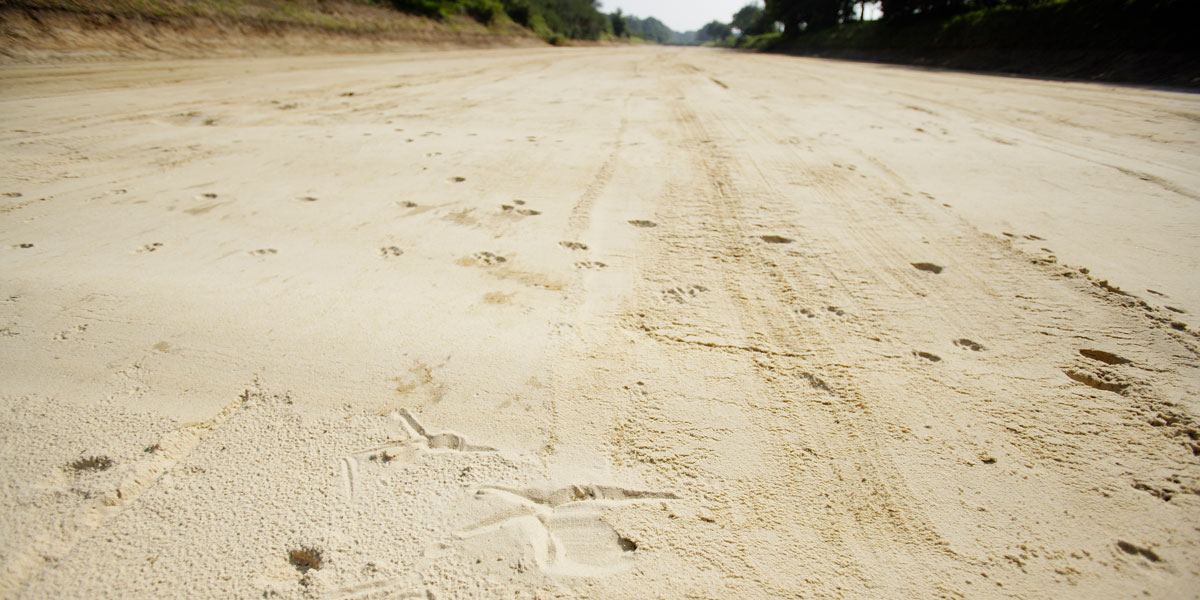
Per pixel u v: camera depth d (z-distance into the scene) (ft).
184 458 5.21
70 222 10.27
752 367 6.64
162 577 4.18
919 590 4.11
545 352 6.84
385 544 4.46
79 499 4.77
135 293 7.85
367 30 63.87
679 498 4.90
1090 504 4.83
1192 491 4.93
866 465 5.23
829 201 12.19
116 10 36.63
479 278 8.66
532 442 5.48
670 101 26.68
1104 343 7.02
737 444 5.48
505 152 15.97
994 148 16.69
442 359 6.65
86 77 27.25
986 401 6.04
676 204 12.00
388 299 7.93
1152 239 10.02
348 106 23.21
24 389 5.97
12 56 28.89
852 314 7.77
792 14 118.01
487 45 89.76
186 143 16.06
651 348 6.99
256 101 23.40
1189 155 15.52
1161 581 4.19
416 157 15.24
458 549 4.44
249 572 4.23
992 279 8.68
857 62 70.03
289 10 54.19
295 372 6.36
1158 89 30.58
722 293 8.37
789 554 4.39
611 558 4.39
